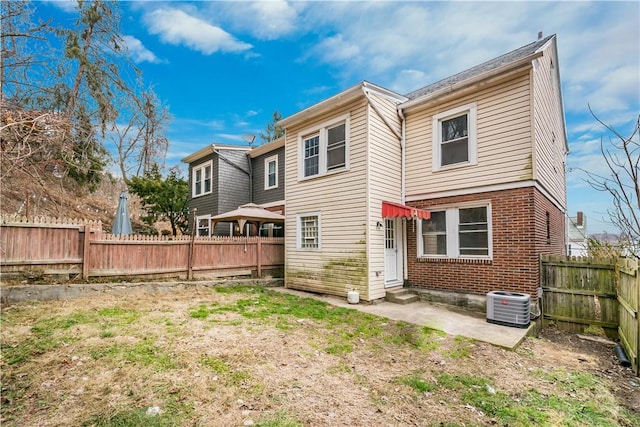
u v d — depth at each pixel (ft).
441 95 29.40
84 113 34.78
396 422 10.71
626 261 18.54
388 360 16.15
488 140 26.94
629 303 17.81
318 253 32.78
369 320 22.81
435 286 29.50
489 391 13.23
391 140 31.73
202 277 33.94
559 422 11.16
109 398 11.18
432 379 14.17
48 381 12.10
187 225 61.77
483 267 26.68
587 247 39.83
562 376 15.28
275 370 14.14
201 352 15.39
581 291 23.63
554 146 35.17
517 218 25.11
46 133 19.12
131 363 13.82
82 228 26.66
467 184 27.99
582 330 23.52
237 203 54.44
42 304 22.21
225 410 10.82
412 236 31.45
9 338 15.88
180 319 20.49
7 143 17.19
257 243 38.65
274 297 29.58
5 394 11.12
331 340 18.51
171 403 11.03
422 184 31.17
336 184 31.50
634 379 15.39
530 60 24.04
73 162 30.60
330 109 32.30
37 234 24.52
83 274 26.45
